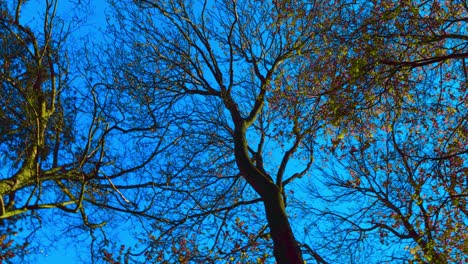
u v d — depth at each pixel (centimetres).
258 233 1202
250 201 1177
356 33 919
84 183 1047
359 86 916
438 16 907
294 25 1141
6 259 1066
